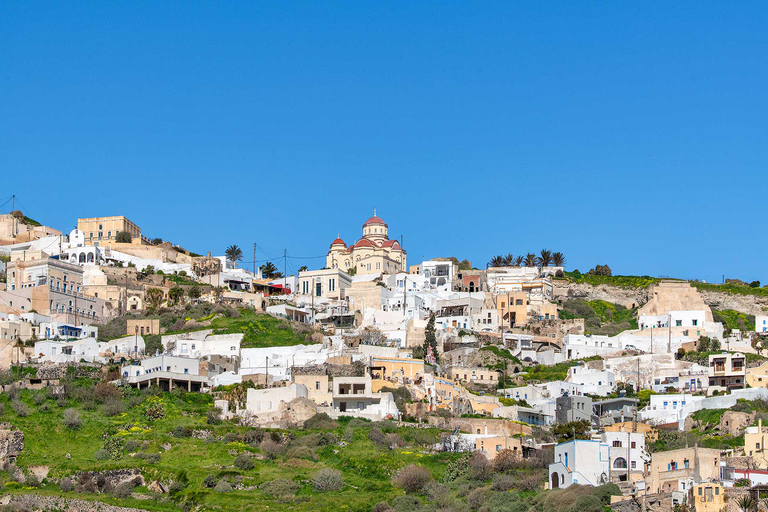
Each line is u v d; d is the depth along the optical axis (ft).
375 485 530.68
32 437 586.45
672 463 475.72
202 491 520.83
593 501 449.89
